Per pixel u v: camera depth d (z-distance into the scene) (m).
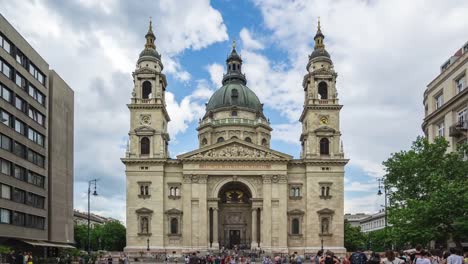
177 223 114.56
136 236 112.94
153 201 114.25
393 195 58.34
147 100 118.69
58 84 98.25
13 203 75.44
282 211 114.62
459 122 62.06
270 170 116.00
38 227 85.62
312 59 122.94
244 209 125.38
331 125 119.19
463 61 62.16
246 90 147.88
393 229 57.47
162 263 95.00
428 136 72.31
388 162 59.28
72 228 104.88
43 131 89.44
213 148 116.44
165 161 115.38
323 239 113.94
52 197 92.50
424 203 51.16
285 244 113.19
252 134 140.62
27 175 81.38
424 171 56.41
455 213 50.59
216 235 114.62
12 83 76.69
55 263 76.44
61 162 98.75
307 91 123.19
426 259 28.11
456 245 52.47
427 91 74.06
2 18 73.38
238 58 155.38
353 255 34.47
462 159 57.69
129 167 115.44
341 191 115.75
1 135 72.56
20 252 63.41
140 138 117.19
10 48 76.69
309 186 115.81
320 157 117.25
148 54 120.94
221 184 116.56
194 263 41.97
